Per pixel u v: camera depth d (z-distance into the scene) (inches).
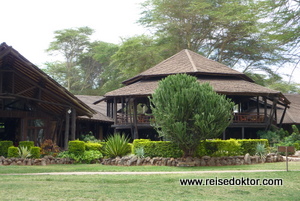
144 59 2288.4
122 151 984.9
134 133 1434.5
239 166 868.0
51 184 593.3
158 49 2256.4
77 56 3021.7
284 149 768.3
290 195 546.0
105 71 2849.4
